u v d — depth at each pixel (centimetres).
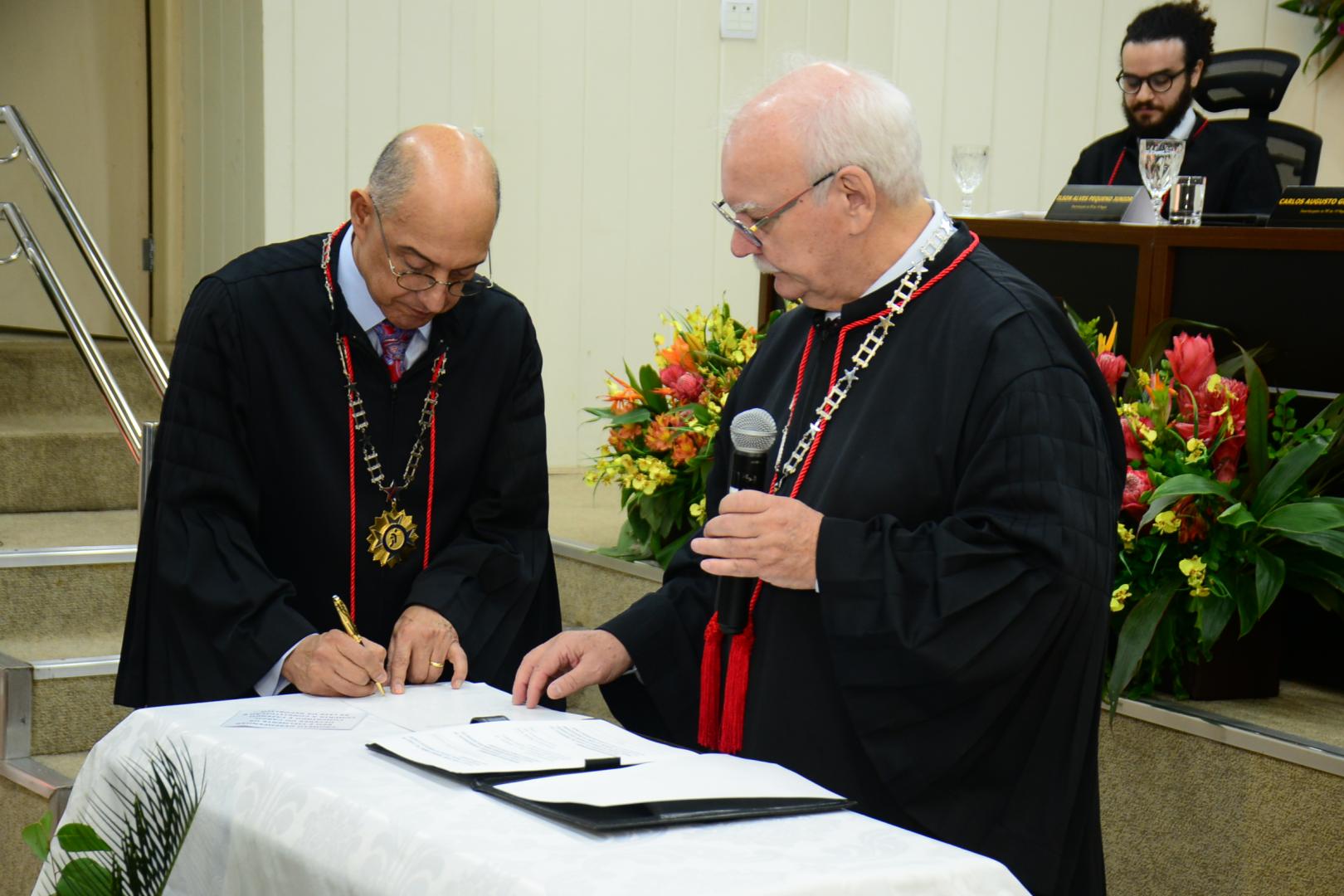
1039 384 177
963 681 170
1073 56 564
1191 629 267
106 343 526
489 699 194
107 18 540
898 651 170
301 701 187
